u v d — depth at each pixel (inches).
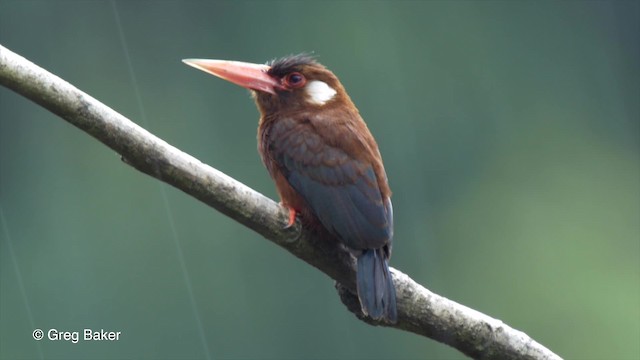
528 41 872.9
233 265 650.2
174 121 735.1
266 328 639.8
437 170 778.2
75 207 685.9
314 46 780.6
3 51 206.5
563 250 751.7
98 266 662.5
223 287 650.2
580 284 719.7
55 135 706.8
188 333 634.2
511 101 848.9
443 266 734.5
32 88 207.5
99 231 671.8
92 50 748.0
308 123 259.9
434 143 791.1
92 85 744.3
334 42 787.4
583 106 876.6
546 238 759.1
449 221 755.4
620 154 862.5
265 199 229.3
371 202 245.0
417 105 802.2
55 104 208.8
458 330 236.5
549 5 885.8
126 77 746.8
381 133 786.2
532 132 845.2
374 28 804.0
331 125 257.8
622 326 677.3
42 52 745.0
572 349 684.1
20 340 616.4
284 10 780.0
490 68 848.9
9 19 741.3
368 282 231.8
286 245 235.5
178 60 758.5
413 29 816.3
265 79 271.9
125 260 662.5
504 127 828.6
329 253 241.0
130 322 634.2
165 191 665.6
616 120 877.2
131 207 669.3
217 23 773.3
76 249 670.5
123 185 678.5
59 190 690.2
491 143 815.7
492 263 740.7
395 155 778.2
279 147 256.5
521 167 810.2
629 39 894.4
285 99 269.7
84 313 642.2
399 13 815.1
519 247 751.1
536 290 725.3
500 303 721.0
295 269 650.2
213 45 766.5
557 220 782.5
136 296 647.8
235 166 719.7
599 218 785.6
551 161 832.9
